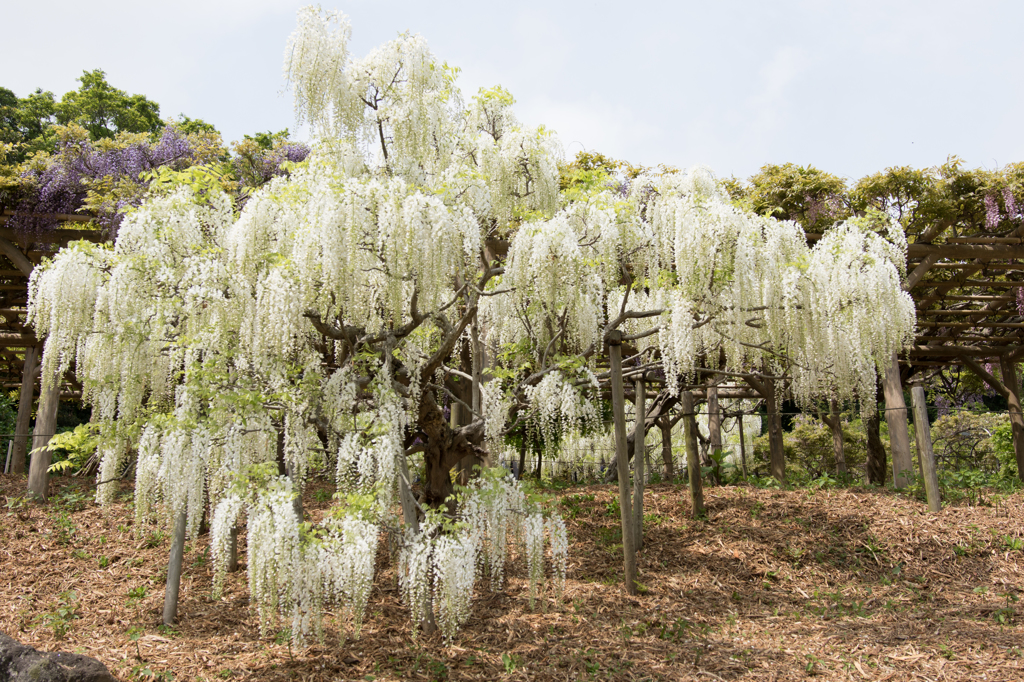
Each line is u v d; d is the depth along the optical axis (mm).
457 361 7223
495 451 5762
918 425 7156
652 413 10133
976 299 10312
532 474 9883
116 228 6668
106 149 7488
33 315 5414
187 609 4992
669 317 5637
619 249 5312
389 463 4129
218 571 3986
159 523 5125
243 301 4434
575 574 6020
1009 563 5883
